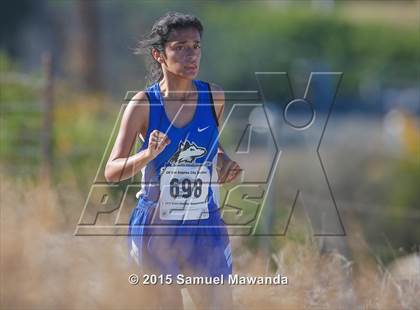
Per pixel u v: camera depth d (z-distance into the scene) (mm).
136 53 13758
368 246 19547
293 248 18375
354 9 106188
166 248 12891
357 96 82375
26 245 14219
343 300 15820
